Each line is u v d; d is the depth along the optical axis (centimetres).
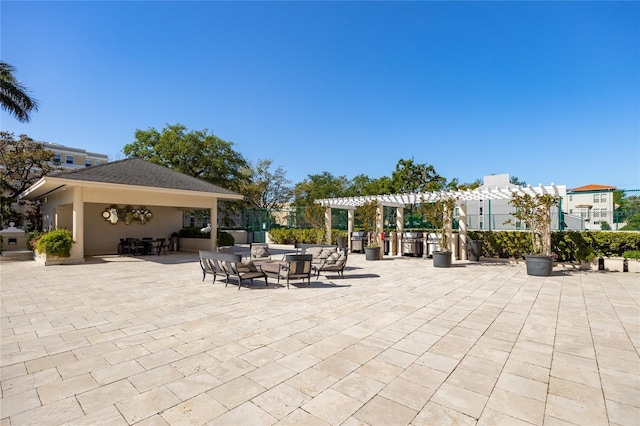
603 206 1406
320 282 870
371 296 698
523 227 1445
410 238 1520
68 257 1223
